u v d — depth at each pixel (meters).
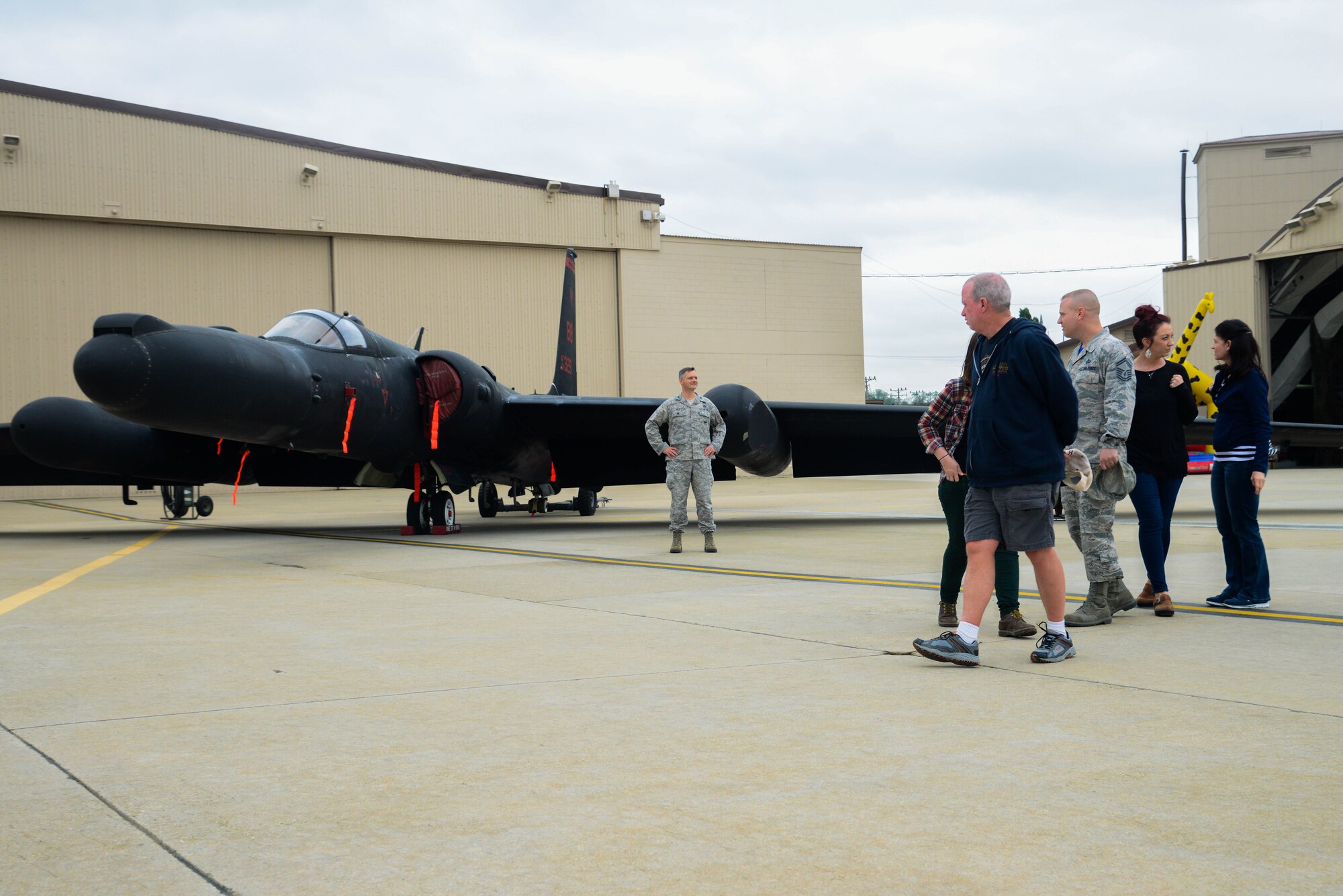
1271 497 21.03
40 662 4.91
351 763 3.25
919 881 2.33
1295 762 3.21
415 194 37.38
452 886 2.33
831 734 3.57
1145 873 2.37
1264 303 41.88
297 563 9.91
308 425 11.52
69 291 32.81
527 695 4.20
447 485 14.26
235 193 34.56
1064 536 12.73
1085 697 4.12
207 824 2.71
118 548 12.19
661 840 2.60
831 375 45.16
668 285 42.22
